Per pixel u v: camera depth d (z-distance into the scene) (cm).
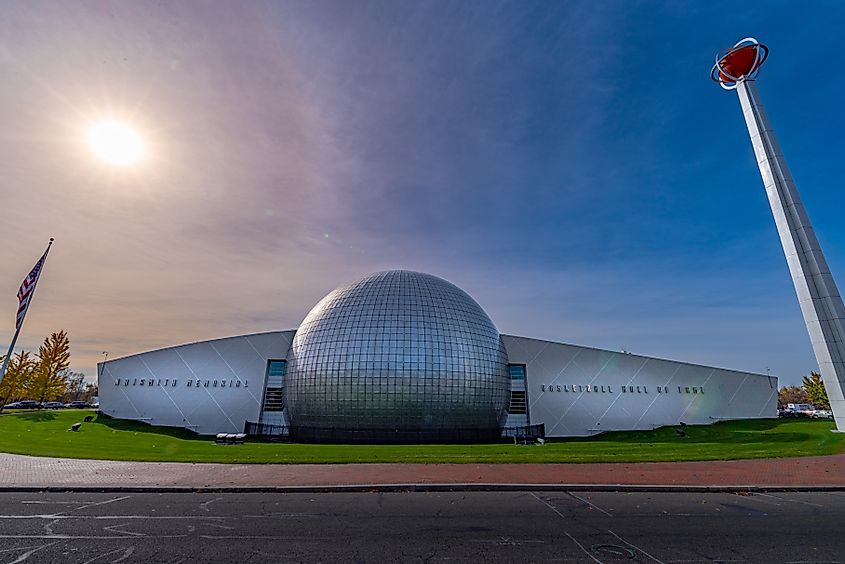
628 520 930
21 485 1227
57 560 686
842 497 1183
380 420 3005
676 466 1625
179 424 3766
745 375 4238
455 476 1391
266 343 4059
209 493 1177
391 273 3681
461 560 693
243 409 3856
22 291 2180
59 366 5028
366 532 837
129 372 3875
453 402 3081
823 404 6431
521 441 3111
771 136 3069
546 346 4169
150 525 876
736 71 3244
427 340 3139
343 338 3164
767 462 1736
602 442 2945
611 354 4181
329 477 1371
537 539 797
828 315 2711
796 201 2928
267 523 895
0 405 4781
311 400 3133
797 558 713
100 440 2433
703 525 898
